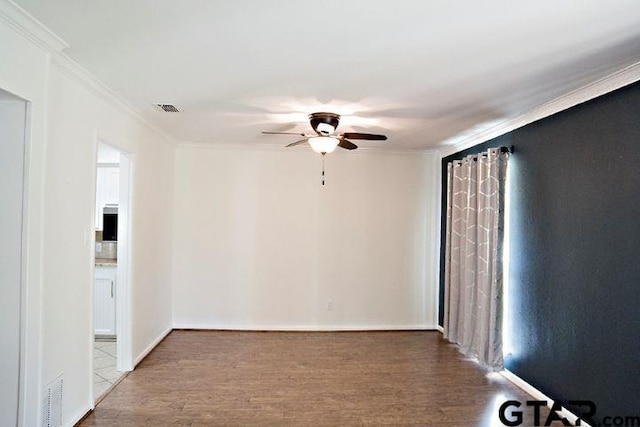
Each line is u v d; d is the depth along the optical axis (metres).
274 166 4.82
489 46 1.95
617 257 2.33
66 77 2.34
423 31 1.80
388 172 4.92
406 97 2.78
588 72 2.28
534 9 1.60
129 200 3.38
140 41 1.95
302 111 3.18
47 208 2.18
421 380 3.36
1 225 1.85
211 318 4.78
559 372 2.80
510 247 3.42
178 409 2.78
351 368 3.61
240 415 2.72
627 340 2.26
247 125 3.71
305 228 4.84
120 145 3.09
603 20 1.68
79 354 2.56
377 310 4.91
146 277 3.81
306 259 4.84
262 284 4.81
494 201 3.47
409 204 4.91
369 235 4.90
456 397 3.04
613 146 2.37
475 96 2.73
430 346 4.27
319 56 2.11
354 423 2.64
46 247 2.18
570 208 2.72
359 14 1.66
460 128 3.70
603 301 2.42
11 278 1.85
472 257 3.86
